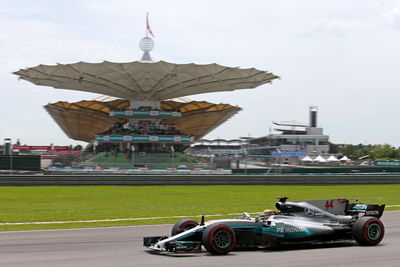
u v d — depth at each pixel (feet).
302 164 359.05
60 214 59.57
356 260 27.50
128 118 263.49
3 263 27.20
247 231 31.32
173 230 32.76
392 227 44.45
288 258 28.30
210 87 245.65
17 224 49.47
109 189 110.73
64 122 334.44
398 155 495.41
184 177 124.16
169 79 228.84
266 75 228.43
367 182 130.41
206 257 28.81
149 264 26.55
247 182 125.90
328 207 34.94
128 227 46.60
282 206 34.24
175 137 248.32
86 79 224.94
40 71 213.46
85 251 31.73
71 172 168.55
